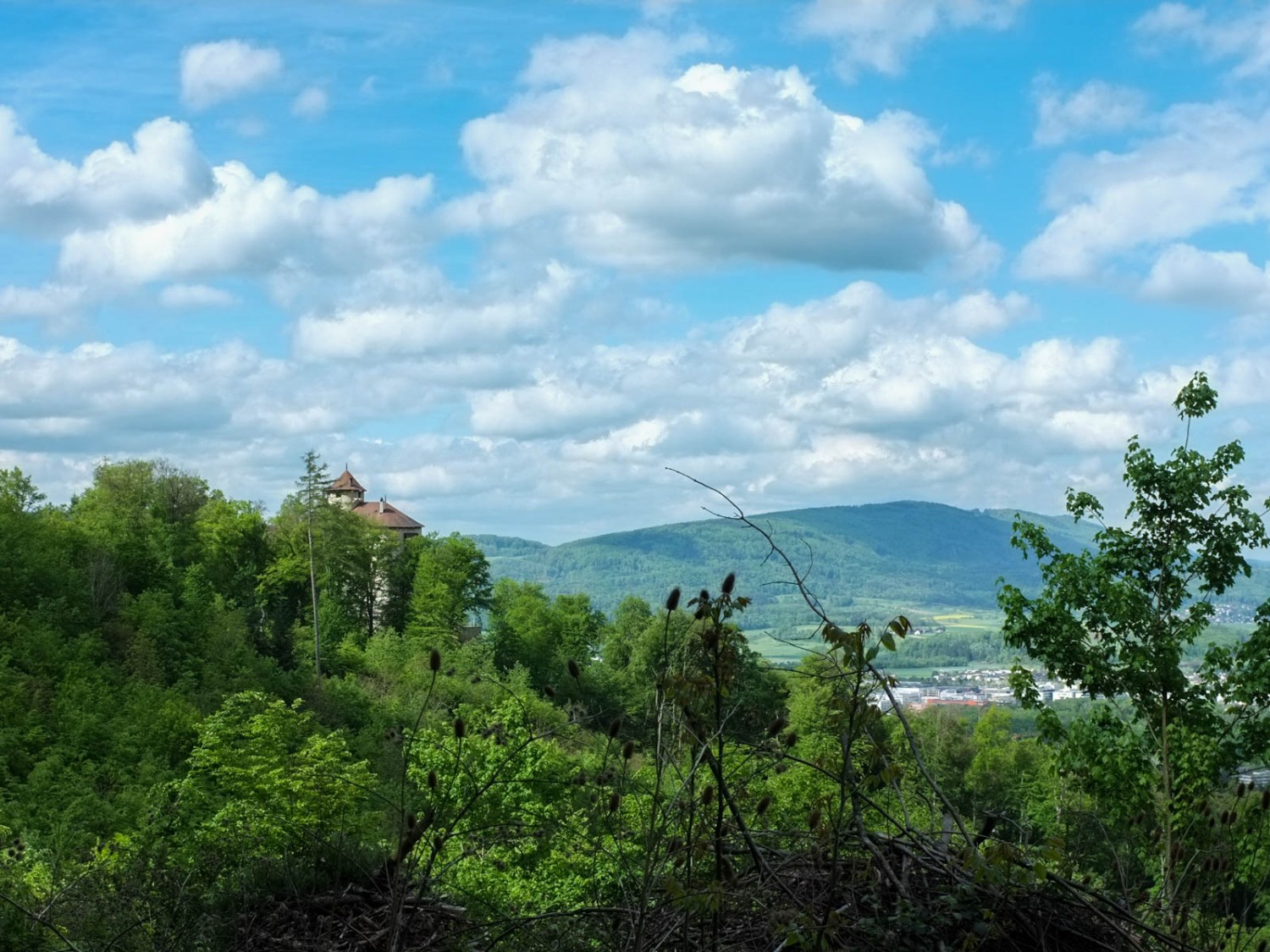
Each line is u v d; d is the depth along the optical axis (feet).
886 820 17.58
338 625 292.81
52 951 18.26
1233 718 45.50
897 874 16.49
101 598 236.84
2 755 140.87
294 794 60.64
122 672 204.23
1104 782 43.47
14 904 18.28
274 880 20.59
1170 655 45.27
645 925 15.53
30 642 193.77
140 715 161.58
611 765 16.08
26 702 169.99
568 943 17.21
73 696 170.50
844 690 15.23
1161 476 47.44
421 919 19.30
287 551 305.73
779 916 14.51
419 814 18.61
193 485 338.13
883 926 15.10
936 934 14.94
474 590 322.14
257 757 92.99
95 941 18.42
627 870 16.20
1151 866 19.79
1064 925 15.65
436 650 15.99
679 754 15.15
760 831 17.24
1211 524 47.26
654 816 14.55
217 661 213.87
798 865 17.06
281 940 18.66
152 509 309.22
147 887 19.95
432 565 313.53
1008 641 48.44
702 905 13.91
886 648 14.60
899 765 15.26
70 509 316.81
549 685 16.75
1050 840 15.66
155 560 266.98
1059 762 44.68
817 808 16.22
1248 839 18.40
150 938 18.79
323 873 21.22
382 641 279.49
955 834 17.71
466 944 17.88
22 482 283.18
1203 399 47.34
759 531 14.90
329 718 208.95
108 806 109.40
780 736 15.90
